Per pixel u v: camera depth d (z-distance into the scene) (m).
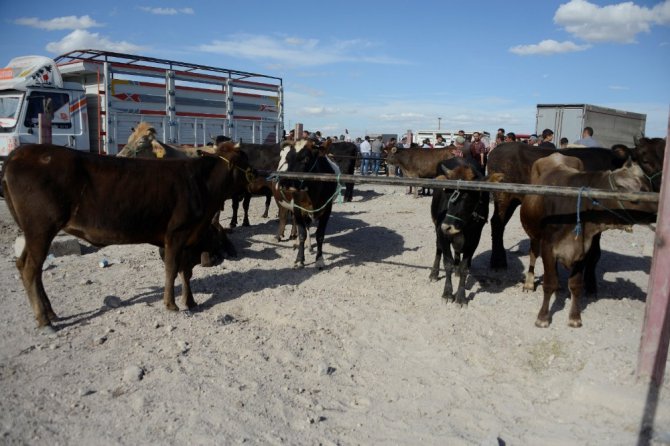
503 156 8.72
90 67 15.51
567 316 6.32
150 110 17.00
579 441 3.92
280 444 3.83
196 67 18.11
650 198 4.73
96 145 16.34
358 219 13.38
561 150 8.21
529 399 4.58
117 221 5.75
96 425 3.96
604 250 9.90
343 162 17.48
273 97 22.38
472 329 6.00
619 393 4.29
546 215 5.94
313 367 5.06
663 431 3.93
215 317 6.18
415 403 4.50
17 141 14.55
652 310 4.36
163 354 5.13
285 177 7.32
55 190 5.37
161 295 6.88
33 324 5.79
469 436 4.04
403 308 6.72
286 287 7.37
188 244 6.41
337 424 4.14
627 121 28.72
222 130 19.86
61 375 4.68
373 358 5.34
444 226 6.29
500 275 8.29
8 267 7.98
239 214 13.78
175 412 4.15
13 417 4.01
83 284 7.17
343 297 7.10
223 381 4.66
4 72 15.37
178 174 6.14
